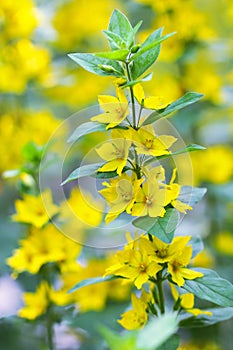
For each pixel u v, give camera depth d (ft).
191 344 4.02
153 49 2.75
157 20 4.15
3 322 3.59
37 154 3.32
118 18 2.80
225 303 2.77
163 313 2.85
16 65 4.13
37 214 3.31
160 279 2.85
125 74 2.77
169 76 4.23
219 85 4.21
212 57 4.30
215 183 4.24
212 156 4.23
